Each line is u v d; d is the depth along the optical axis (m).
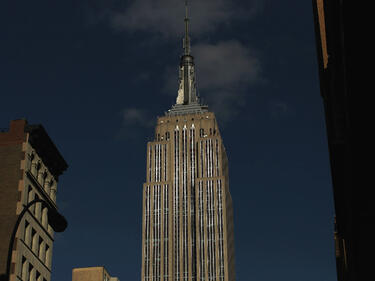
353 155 31.91
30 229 74.88
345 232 47.03
